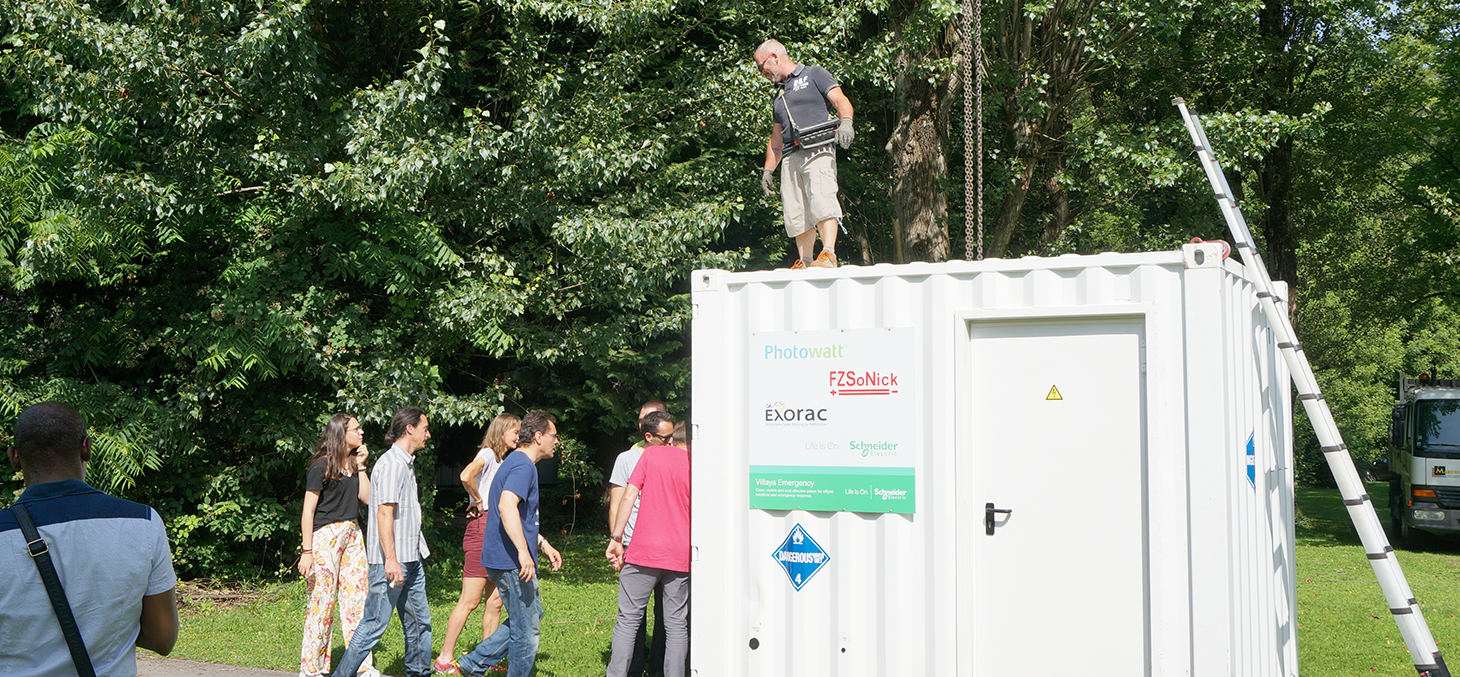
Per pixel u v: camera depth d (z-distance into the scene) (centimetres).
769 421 522
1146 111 1700
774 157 634
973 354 484
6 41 937
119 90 916
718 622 525
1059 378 469
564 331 1153
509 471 584
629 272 1052
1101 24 1238
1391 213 2086
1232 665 432
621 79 1088
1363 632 859
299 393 1134
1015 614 470
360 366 1041
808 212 610
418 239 1001
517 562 582
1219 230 1545
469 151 941
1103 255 461
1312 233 2056
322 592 644
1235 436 462
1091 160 1327
